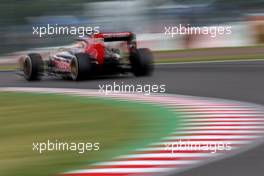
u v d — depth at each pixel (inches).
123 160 827.4
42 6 3595.0
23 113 1332.4
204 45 3198.8
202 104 1386.6
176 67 2386.8
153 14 3467.0
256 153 841.5
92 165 800.9
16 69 2741.1
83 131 1067.9
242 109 1289.4
